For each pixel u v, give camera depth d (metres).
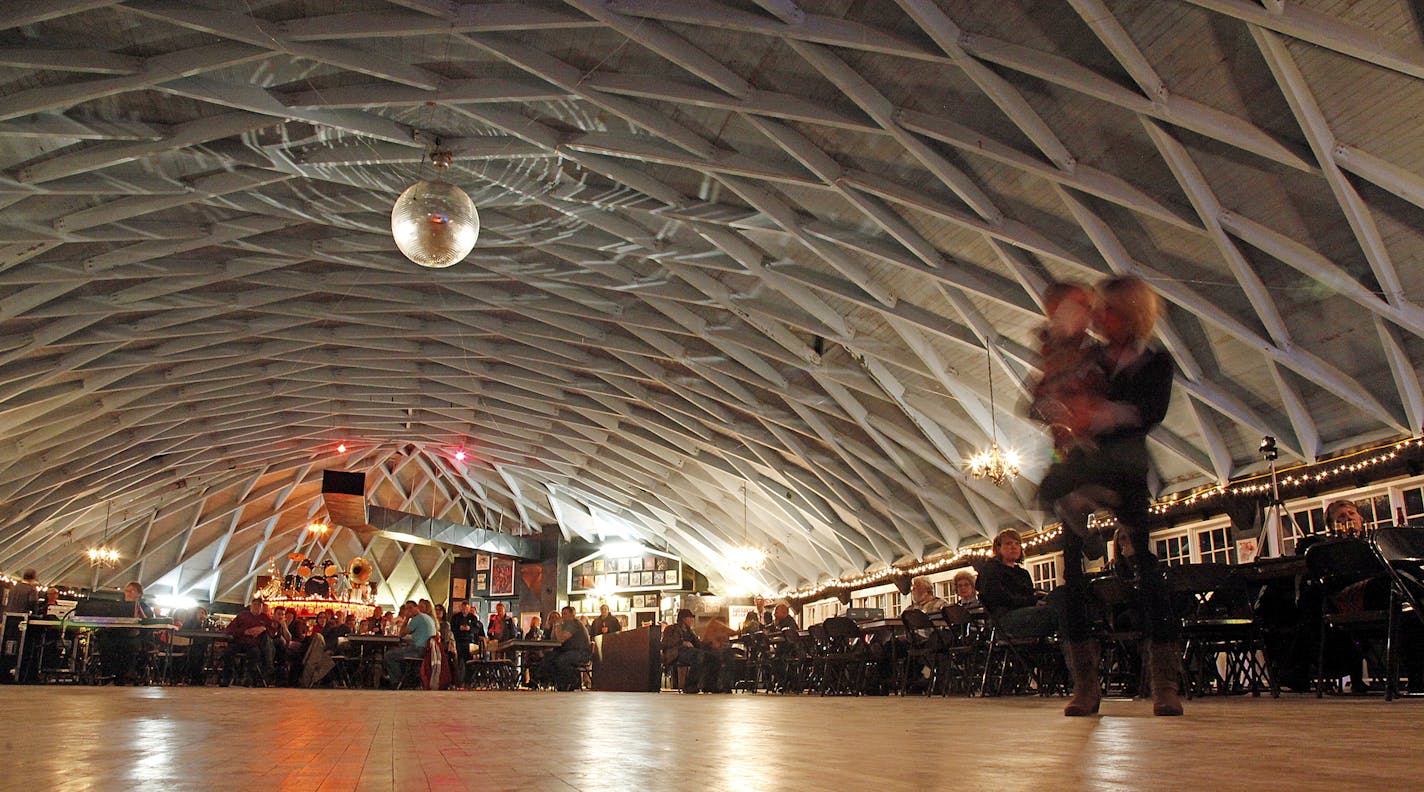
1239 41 9.48
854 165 13.59
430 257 12.32
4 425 23.61
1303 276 12.04
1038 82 10.91
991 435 19.50
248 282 19.88
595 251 18.50
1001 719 4.12
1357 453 14.05
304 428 33.78
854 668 15.41
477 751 2.34
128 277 18.23
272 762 2.02
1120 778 1.63
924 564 27.06
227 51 11.85
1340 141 9.88
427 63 12.65
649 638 18.27
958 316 16.50
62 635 19.38
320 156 14.98
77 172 13.90
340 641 21.67
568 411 30.91
